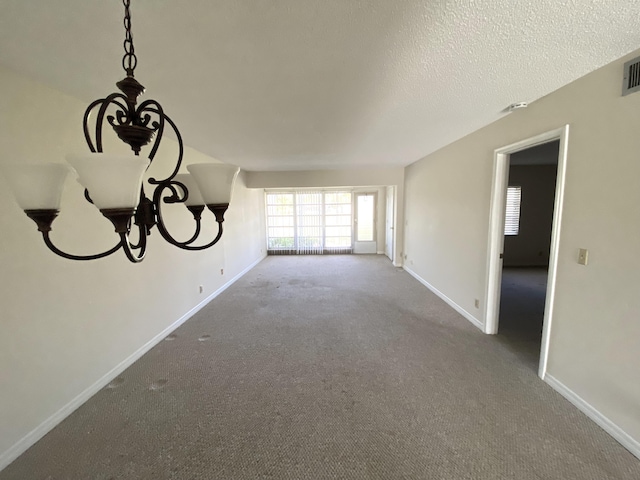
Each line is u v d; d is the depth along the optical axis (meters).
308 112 2.40
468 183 3.36
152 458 1.64
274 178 6.25
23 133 1.73
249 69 1.67
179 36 1.34
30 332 1.76
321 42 1.40
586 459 1.58
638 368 1.58
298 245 8.12
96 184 0.74
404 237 6.24
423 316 3.60
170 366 2.56
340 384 2.28
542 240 6.29
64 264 1.98
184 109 2.31
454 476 1.50
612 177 1.69
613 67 1.65
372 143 3.60
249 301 4.27
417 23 1.26
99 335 2.27
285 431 1.82
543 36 1.37
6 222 1.64
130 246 0.97
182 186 1.13
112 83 1.83
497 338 2.99
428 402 2.05
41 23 1.22
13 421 1.67
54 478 1.53
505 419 1.88
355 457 1.63
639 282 1.57
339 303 4.13
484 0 1.12
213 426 1.87
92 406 2.06
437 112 2.47
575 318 1.96
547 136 2.15
